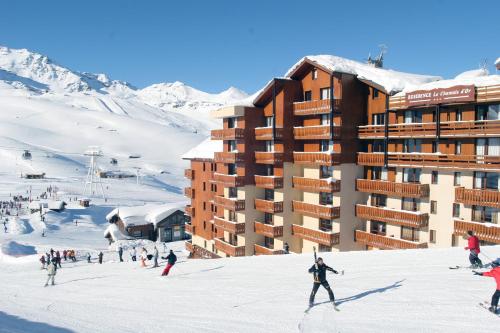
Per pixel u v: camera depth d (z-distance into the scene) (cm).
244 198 4622
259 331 1384
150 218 7931
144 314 1764
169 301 1978
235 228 4584
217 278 2405
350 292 1767
